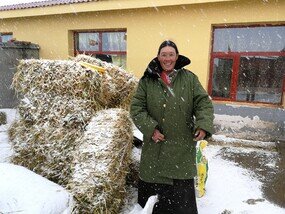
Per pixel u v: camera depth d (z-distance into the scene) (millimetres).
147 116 2336
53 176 2941
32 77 3381
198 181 3176
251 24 5840
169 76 2395
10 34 9836
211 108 2326
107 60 7910
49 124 3109
